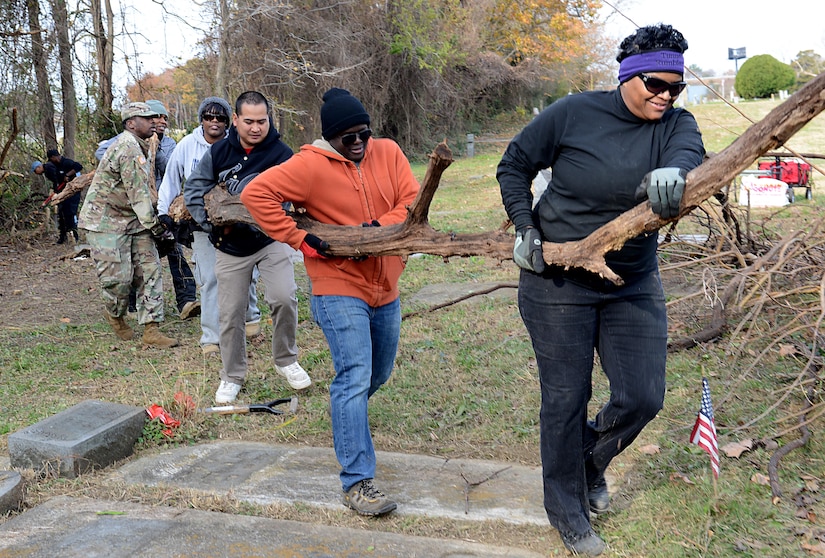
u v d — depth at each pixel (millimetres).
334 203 3760
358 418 3639
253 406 5094
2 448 4703
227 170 5047
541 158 3104
